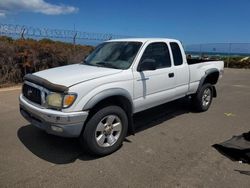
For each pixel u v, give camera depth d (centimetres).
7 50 1002
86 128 373
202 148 430
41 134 479
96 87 376
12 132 488
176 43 549
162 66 504
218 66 680
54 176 338
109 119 397
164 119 588
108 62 466
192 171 354
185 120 583
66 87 353
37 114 374
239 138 454
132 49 466
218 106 724
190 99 648
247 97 866
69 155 399
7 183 319
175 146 438
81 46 1466
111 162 379
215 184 324
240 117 615
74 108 354
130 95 428
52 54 1172
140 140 462
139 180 331
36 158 387
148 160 386
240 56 2483
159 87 489
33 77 404
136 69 441
